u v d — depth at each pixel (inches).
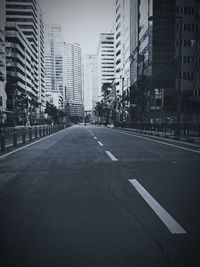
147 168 423.2
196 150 672.4
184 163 469.1
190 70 3102.9
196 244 165.0
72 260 146.9
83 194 279.3
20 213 223.1
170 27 2987.2
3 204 247.8
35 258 149.6
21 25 5743.1
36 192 287.7
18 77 4340.6
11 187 308.8
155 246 162.7
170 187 305.3
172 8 2999.5
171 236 176.7
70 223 200.7
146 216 213.8
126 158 531.5
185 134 1179.3
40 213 222.8
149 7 3058.6
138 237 175.6
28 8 5743.1
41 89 6825.8
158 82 2918.3
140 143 886.4
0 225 197.6
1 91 3686.0
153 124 1673.2
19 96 4183.1
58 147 752.3
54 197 269.0
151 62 2962.6
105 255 152.1
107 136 1318.9
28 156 565.6
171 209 230.4
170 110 3014.3
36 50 6240.2
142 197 266.8
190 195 273.6
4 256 152.1
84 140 1031.6
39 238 175.3
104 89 6328.7
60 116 7258.9
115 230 187.2
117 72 5398.6
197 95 3090.6
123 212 223.8
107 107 5698.8
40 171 402.0
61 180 343.0
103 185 316.5
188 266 139.9
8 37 4242.1
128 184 320.5
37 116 6107.3
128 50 4271.7
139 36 3508.9
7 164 463.8
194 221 202.5
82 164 462.3
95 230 187.6
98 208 234.7
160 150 672.4
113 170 407.8
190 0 3043.8
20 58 4485.7
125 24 4569.4
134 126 2293.3
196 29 3070.9
